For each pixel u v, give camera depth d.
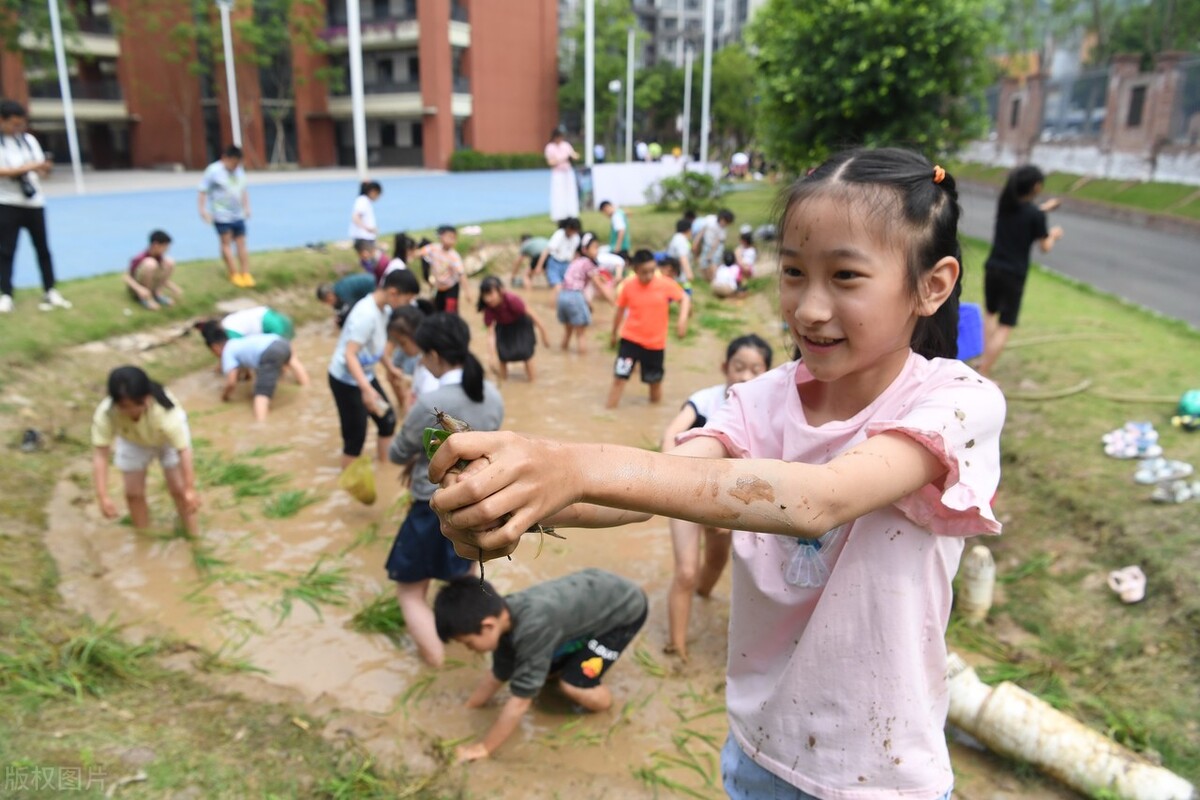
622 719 3.89
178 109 37.12
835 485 1.18
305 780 3.23
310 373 8.95
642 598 3.94
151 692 3.76
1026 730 3.45
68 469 6.24
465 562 4.17
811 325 1.36
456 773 3.39
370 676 4.16
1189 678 3.79
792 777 1.62
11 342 7.60
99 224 15.09
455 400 4.09
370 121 40.81
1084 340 7.84
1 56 32.09
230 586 4.84
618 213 14.07
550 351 10.09
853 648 1.53
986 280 7.02
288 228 15.38
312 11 37.56
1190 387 6.40
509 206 20.73
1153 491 4.83
